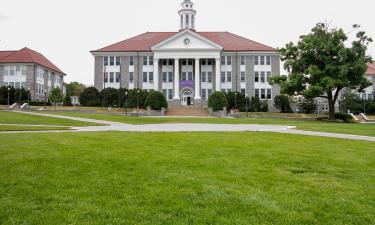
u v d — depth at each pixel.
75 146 11.45
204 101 62.72
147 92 56.72
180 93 62.72
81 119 32.34
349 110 59.72
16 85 65.56
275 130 21.52
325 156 10.04
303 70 43.56
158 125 27.53
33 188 6.37
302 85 42.94
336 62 41.56
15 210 5.21
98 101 58.12
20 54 67.88
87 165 8.32
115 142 12.72
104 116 38.00
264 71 63.00
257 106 57.75
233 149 11.17
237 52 62.53
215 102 50.97
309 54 42.41
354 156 10.12
